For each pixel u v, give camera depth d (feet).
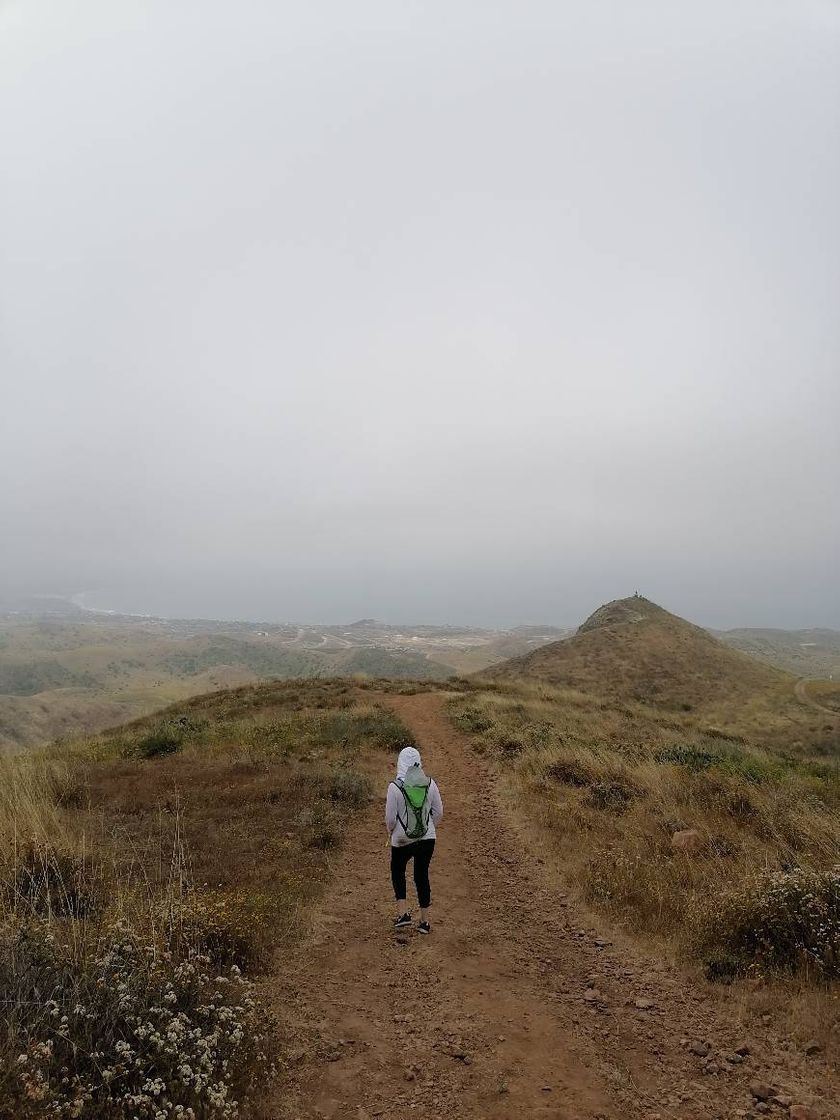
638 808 37.17
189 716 80.53
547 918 25.12
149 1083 11.69
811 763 73.41
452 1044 16.12
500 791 44.83
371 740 57.82
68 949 15.23
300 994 18.04
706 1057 15.87
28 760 47.09
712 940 21.39
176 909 18.86
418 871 23.25
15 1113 10.41
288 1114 13.14
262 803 36.35
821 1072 15.12
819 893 21.58
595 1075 15.11
